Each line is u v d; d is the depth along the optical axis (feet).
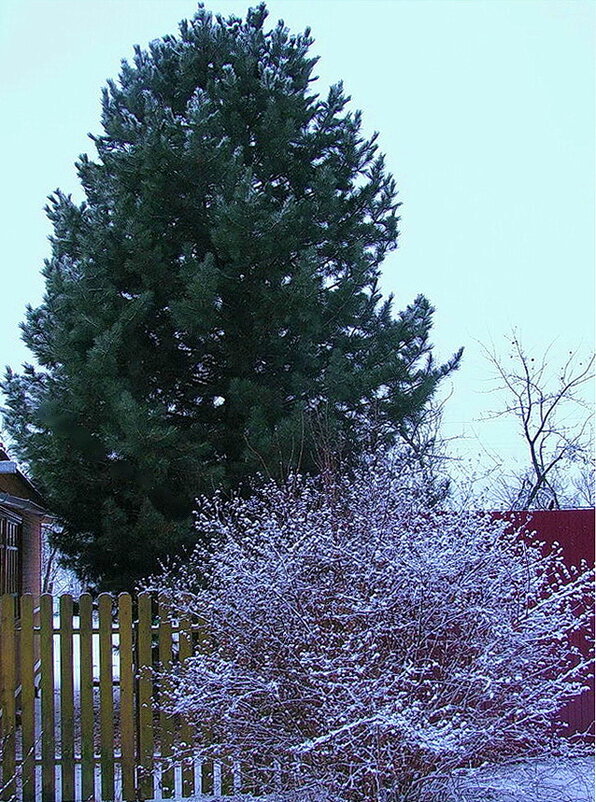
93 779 22.45
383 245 40.22
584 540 26.11
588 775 20.45
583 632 25.53
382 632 18.21
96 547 34.35
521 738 18.66
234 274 34.27
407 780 17.80
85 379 31.83
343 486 27.30
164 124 35.32
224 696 18.39
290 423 32.14
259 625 19.12
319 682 17.29
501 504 32.22
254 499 26.94
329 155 39.65
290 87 39.19
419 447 41.78
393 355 36.68
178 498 33.32
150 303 33.32
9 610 23.04
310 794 18.08
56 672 40.75
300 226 35.60
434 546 19.08
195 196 35.70
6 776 22.31
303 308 33.58
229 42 38.83
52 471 34.01
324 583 19.21
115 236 35.32
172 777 22.33
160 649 22.95
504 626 18.60
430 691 18.07
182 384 37.27
